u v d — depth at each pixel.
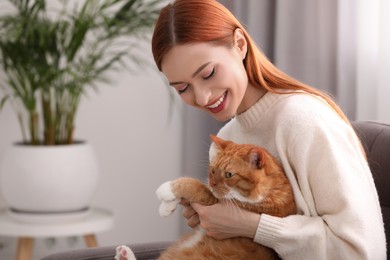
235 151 1.47
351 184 1.37
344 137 1.42
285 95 1.51
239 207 1.45
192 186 1.51
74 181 2.86
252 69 1.53
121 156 3.47
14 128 3.31
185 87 1.46
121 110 3.46
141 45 3.44
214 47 1.42
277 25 2.99
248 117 1.55
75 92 2.92
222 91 1.45
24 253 2.88
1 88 3.26
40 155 2.81
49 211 2.87
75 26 2.79
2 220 2.86
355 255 1.35
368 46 2.77
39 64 2.81
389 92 2.72
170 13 1.45
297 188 1.42
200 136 3.30
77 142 3.04
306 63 2.94
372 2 2.75
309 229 1.36
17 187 2.84
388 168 1.64
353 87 2.83
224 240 1.47
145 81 3.46
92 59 2.98
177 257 1.50
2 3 3.23
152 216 3.52
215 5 1.47
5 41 2.80
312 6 2.92
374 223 1.38
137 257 1.75
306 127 1.40
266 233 1.38
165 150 3.50
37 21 2.78
